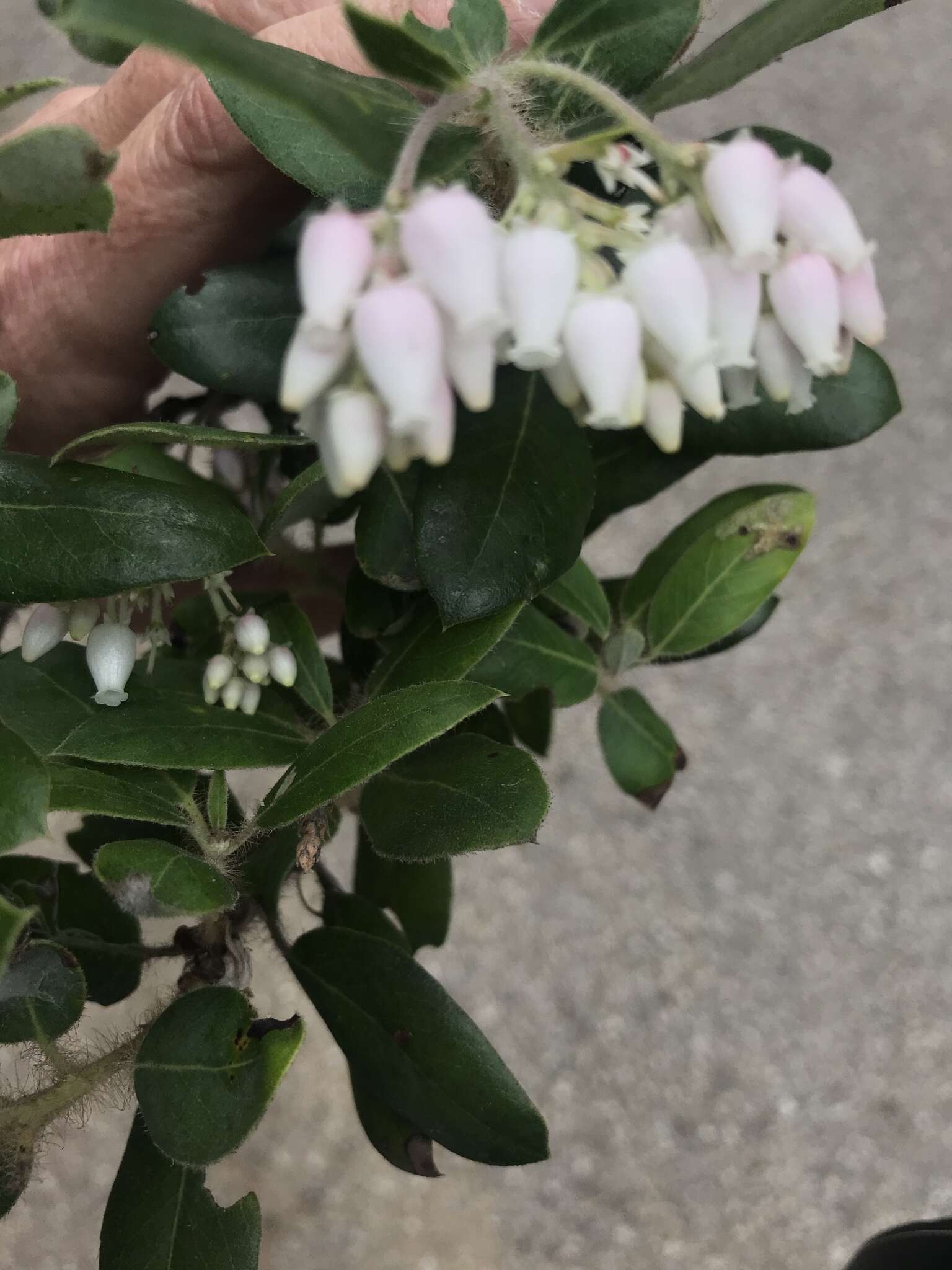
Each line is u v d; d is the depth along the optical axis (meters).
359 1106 0.14
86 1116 0.13
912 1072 0.31
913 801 0.33
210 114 0.13
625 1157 0.31
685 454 0.14
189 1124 0.11
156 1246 0.12
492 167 0.11
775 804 0.33
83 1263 0.29
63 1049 0.13
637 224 0.10
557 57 0.11
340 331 0.09
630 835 0.33
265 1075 0.11
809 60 0.35
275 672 0.13
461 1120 0.12
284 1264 0.29
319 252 0.09
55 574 0.11
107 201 0.10
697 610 0.15
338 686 0.15
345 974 0.13
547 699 0.16
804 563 0.34
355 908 0.15
